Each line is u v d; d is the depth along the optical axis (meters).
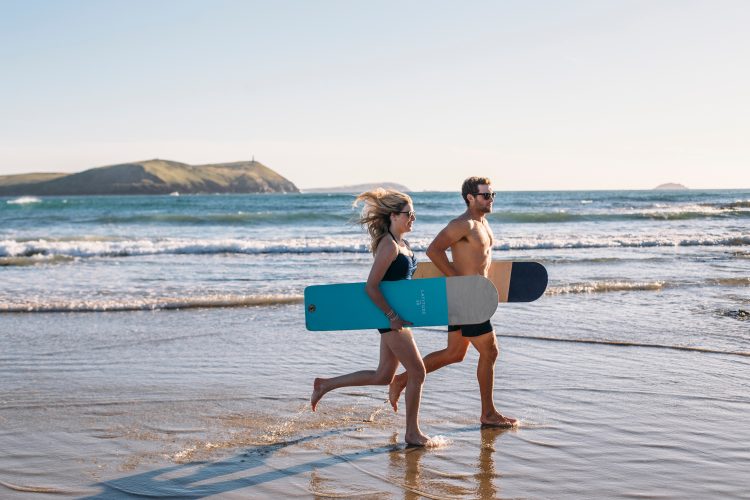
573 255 18.00
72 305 10.09
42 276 13.80
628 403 5.69
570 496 3.87
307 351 7.65
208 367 6.91
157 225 32.47
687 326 8.93
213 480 4.13
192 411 5.53
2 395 5.91
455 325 5.16
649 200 66.69
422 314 4.75
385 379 5.02
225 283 12.82
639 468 4.28
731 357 7.27
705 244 21.56
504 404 5.67
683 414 5.38
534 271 5.48
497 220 34.41
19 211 47.72
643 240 21.53
